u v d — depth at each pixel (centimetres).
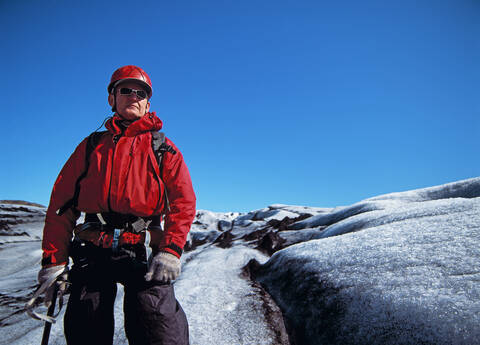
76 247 131
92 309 121
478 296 130
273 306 236
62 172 140
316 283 215
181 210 129
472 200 267
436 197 470
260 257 405
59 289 125
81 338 119
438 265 163
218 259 402
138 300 123
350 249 231
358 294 174
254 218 807
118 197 128
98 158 133
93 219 132
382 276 175
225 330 203
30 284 393
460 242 179
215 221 870
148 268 128
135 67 152
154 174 133
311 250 269
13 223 692
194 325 209
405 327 136
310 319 194
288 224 626
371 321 153
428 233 208
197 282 304
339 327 168
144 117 139
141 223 131
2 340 222
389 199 525
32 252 567
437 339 122
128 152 133
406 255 186
